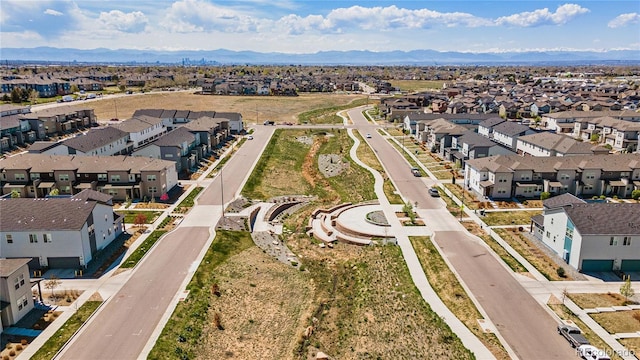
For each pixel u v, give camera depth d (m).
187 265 54.78
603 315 44.69
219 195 81.81
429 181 90.50
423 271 54.16
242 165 102.00
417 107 173.50
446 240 62.56
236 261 57.44
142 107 183.50
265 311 47.38
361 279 53.97
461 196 80.81
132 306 46.03
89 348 39.47
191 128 110.69
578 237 52.88
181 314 44.72
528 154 104.25
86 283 50.47
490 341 40.75
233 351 40.47
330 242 64.94
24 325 42.53
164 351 39.31
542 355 38.78
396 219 70.56
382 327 43.91
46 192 76.75
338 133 140.88
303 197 87.12
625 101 183.38
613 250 52.72
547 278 51.97
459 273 53.31
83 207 55.47
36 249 52.91
